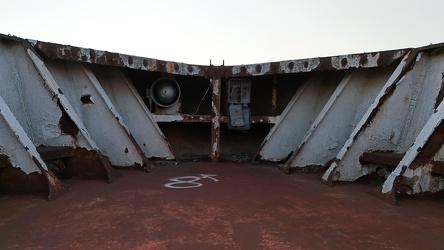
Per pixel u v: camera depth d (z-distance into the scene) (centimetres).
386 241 196
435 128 294
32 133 374
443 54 361
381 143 381
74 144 373
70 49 410
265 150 523
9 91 360
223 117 547
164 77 540
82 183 348
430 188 297
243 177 402
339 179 371
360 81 454
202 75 538
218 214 243
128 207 258
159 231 206
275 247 184
